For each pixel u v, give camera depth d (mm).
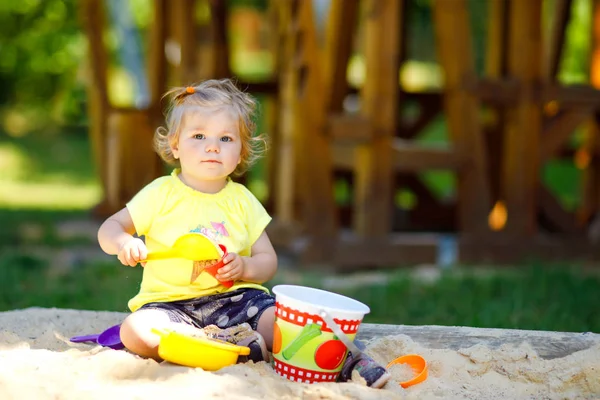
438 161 9250
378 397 3480
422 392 3793
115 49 20641
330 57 9445
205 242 3832
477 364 4090
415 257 9258
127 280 8367
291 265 9344
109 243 3898
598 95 9555
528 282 7965
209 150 3980
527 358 4109
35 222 12375
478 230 9422
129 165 11773
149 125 11680
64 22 21656
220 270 3871
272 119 11281
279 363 3727
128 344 3838
